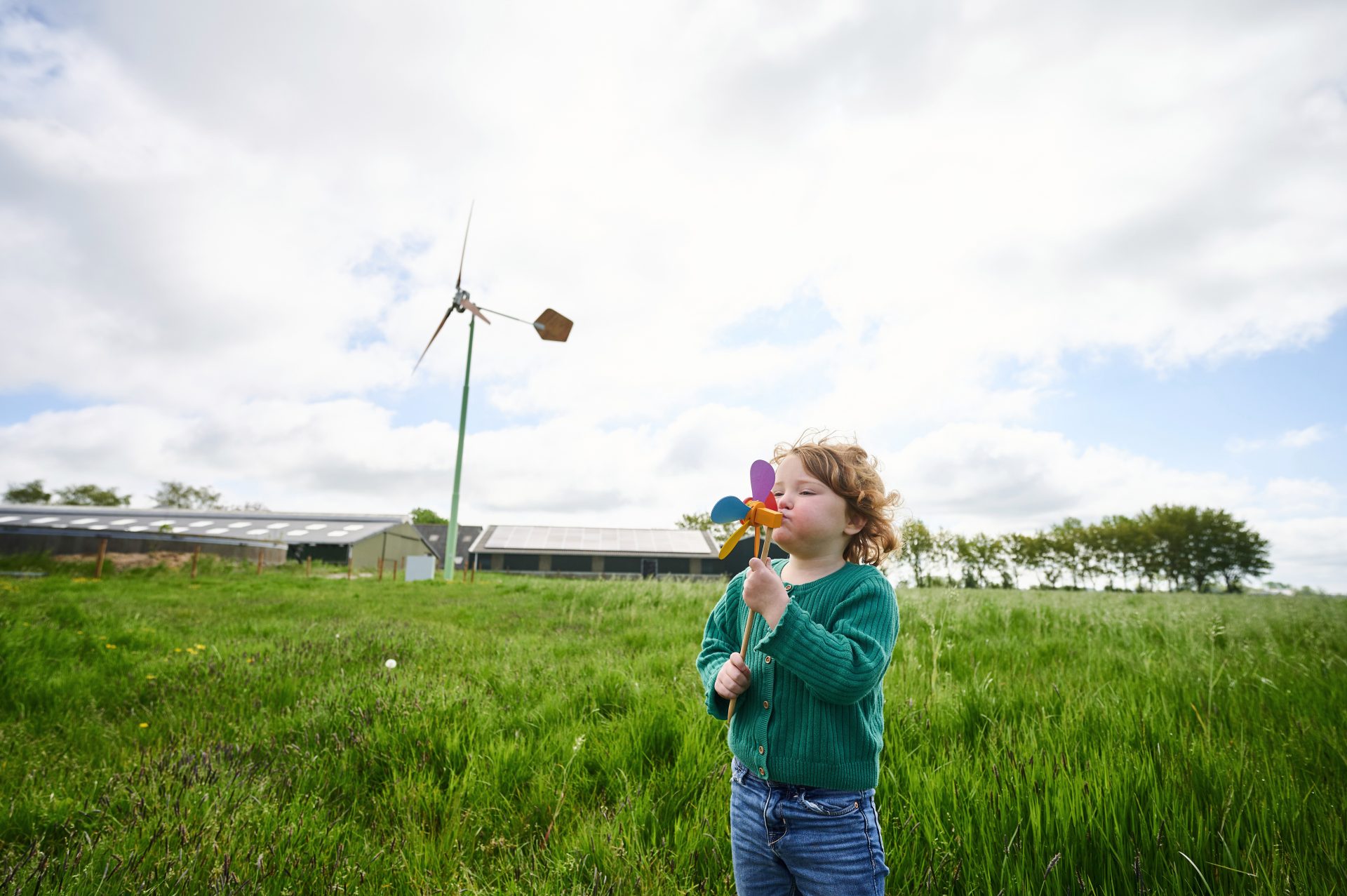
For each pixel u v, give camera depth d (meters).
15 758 3.21
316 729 3.50
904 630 6.12
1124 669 4.54
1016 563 63.47
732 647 1.91
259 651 5.86
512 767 3.02
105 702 4.36
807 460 1.74
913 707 3.32
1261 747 2.75
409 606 11.57
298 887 2.07
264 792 2.73
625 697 4.01
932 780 2.44
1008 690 3.63
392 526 47.59
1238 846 1.99
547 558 47.62
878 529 1.82
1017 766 2.40
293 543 42.28
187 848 2.19
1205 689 3.67
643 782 2.86
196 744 3.38
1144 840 2.01
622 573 47.38
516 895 2.10
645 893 2.04
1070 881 1.92
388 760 3.11
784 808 1.57
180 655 5.74
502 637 7.16
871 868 1.54
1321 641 5.64
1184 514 64.31
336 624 8.17
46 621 6.92
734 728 1.71
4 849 2.30
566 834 2.48
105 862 2.07
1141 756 2.55
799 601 1.71
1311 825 2.15
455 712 3.63
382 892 2.13
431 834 2.50
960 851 2.09
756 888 1.65
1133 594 14.59
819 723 1.56
